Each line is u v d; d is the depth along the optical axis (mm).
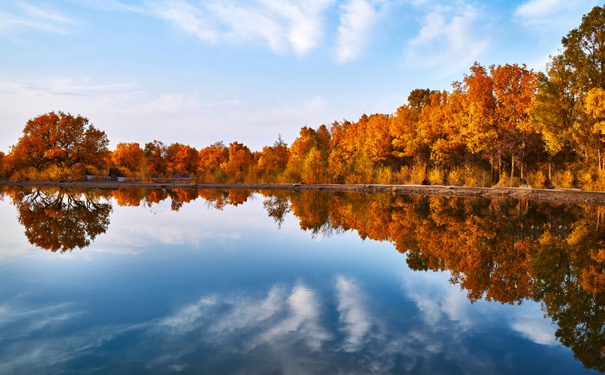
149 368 3830
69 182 48781
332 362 4016
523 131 31312
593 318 5547
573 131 24828
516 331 5027
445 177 39562
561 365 4094
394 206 21594
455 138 36500
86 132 56469
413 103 57969
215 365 3902
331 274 7660
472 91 33250
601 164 26250
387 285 6984
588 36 25125
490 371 3910
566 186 27672
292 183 45562
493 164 37562
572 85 25719
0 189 38125
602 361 4168
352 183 42344
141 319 5145
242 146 90688
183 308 5570
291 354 4168
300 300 6035
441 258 9273
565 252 10062
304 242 11078
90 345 4355
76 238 11289
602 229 13555
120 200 25594
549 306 6055
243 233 12539
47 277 7137
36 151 54750
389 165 49375
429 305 5957
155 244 10484
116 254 9141
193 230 13039
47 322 5012
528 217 16703
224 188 42500
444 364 4055
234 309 5582
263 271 7758
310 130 68750
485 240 11609
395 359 4125
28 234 11891
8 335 4617
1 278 7039
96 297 6039
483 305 6039
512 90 32344
